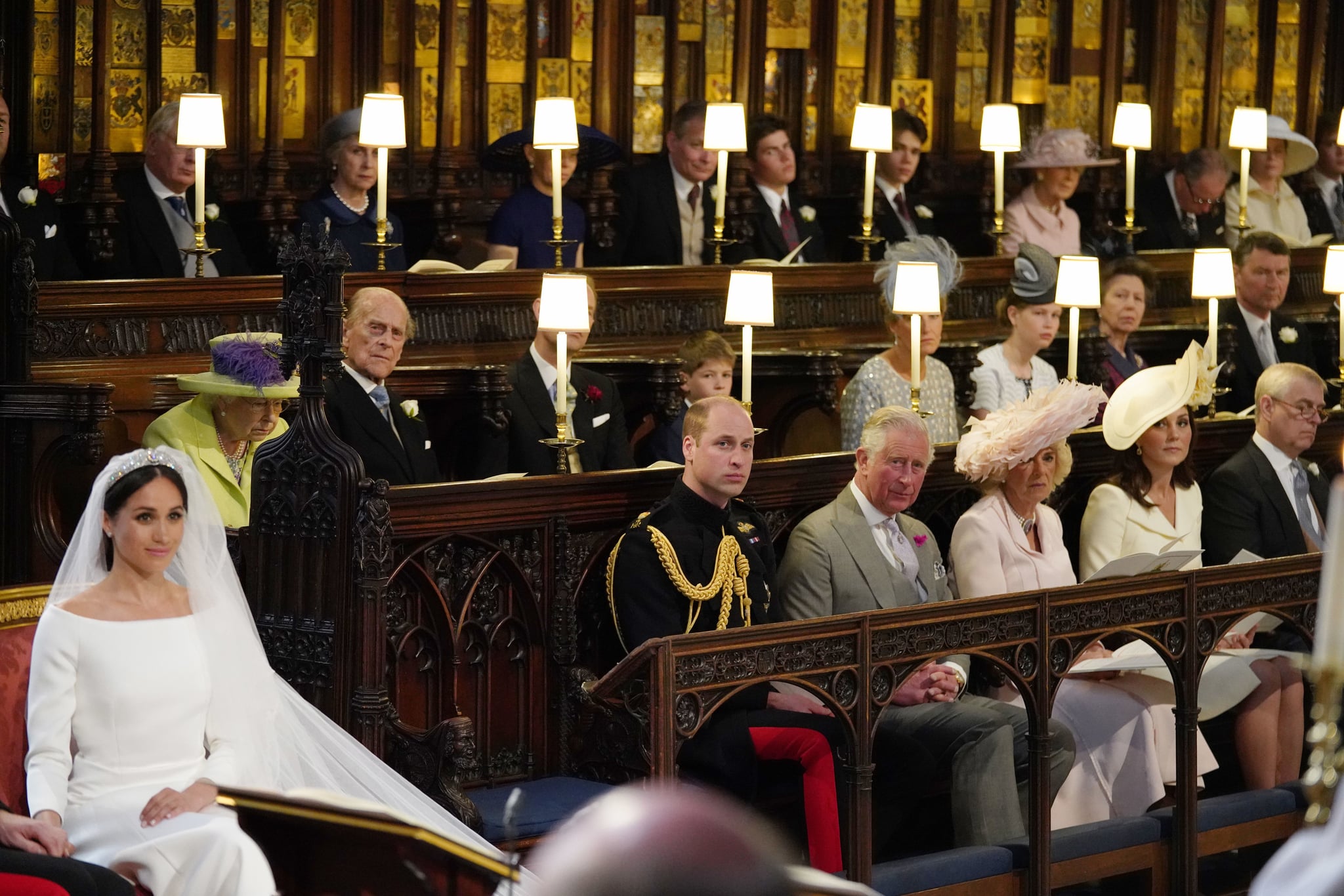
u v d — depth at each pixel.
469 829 15.03
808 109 37.50
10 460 20.67
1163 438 20.50
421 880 10.06
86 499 21.00
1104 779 19.05
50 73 28.52
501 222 29.67
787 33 37.16
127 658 14.33
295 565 16.28
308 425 16.16
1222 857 20.86
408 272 24.41
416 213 32.91
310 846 10.47
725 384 22.67
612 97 35.03
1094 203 40.31
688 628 16.70
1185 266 35.22
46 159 28.58
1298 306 37.03
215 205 27.55
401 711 16.44
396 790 14.99
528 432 22.00
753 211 32.34
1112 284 28.48
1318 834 6.12
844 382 27.89
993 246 36.22
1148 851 18.53
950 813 19.41
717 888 3.77
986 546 18.92
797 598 18.08
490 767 16.91
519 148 30.89
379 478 19.95
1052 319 26.06
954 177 39.34
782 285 28.20
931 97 39.03
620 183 33.91
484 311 25.23
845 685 15.98
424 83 32.81
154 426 20.12
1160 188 38.44
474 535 16.64
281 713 15.23
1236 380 30.86
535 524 17.02
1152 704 19.22
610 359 24.83
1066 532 22.00
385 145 25.11
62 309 21.83
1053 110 40.84
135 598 14.60
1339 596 6.58
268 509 16.45
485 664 16.88
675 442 23.86
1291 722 20.36
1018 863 17.38
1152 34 41.91
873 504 18.42
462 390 22.20
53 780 13.83
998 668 17.05
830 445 27.59
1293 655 20.20
